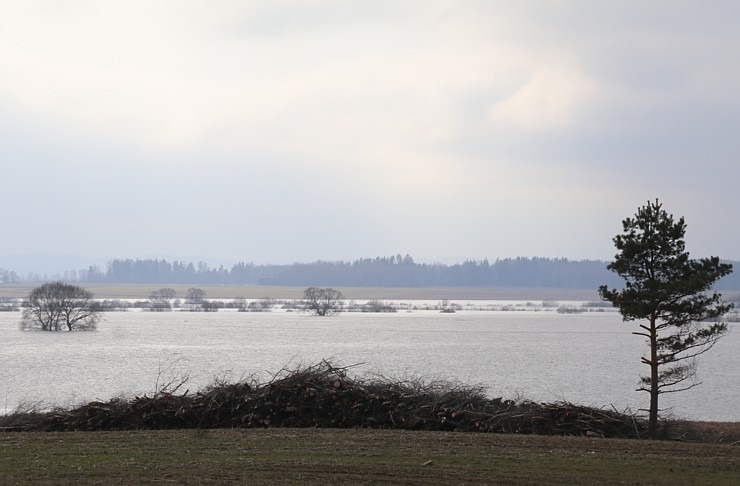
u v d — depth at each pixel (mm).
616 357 167875
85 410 45125
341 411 44812
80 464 29172
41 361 141500
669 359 49125
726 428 55531
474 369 130625
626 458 32281
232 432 39031
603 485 26969
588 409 47219
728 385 111312
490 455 32344
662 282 48938
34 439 35688
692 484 27469
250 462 29750
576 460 31547
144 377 111250
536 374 123250
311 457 31109
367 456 31531
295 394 45531
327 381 47188
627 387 105000
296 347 186875
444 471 28688
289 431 39812
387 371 120250
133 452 32000
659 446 36000
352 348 186125
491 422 44188
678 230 49531
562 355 172375
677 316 49375
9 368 126938
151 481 26172
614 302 50219
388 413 44594
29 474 27234
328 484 26141
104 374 116625
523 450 33938
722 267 49156
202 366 130000
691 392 100938
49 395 88125
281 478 26922
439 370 126688
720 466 30859
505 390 97688
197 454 31609
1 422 45188
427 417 44625
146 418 44281
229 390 46219
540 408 46312
